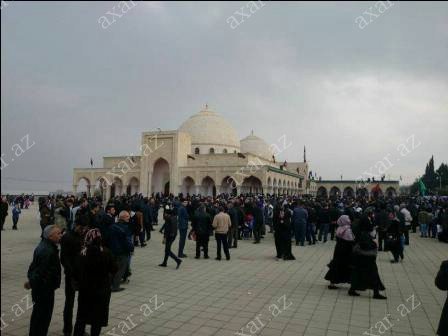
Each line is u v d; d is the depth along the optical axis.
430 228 23.06
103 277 6.15
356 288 9.38
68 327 6.80
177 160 58.00
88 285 6.07
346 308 8.44
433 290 10.12
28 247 16.62
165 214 13.09
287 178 62.16
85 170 66.25
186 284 10.55
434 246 18.92
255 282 10.85
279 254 14.73
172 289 9.99
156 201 27.52
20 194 50.09
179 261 12.77
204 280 11.05
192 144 68.44
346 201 32.97
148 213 19.42
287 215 14.70
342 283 10.59
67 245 7.00
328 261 14.37
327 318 7.75
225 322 7.48
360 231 9.52
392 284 10.80
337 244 10.27
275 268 12.95
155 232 23.16
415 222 25.92
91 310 6.05
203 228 14.86
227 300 8.98
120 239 9.77
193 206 22.44
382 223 17.23
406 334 6.94
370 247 9.30
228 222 14.62
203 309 8.30
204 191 59.00
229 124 73.94
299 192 71.88
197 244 14.88
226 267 13.05
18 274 11.48
